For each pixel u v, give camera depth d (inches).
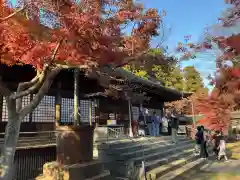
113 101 723.4
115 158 431.8
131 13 222.5
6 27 208.2
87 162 363.3
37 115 485.4
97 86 637.3
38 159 402.0
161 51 244.5
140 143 555.8
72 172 334.0
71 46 210.1
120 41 232.2
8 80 436.1
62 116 539.2
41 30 201.2
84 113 605.0
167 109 1143.6
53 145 427.5
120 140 559.8
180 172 437.7
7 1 220.4
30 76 468.1
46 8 200.1
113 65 240.4
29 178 377.4
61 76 535.8
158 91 807.7
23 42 214.4
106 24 211.8
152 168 430.3
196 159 597.6
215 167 539.8
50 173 349.4
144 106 887.7
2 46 226.5
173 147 627.8
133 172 404.2
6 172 219.1
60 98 534.6
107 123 665.6
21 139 426.3
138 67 257.9
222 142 647.1
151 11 240.5
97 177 358.0
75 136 357.1
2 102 421.1
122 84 571.5
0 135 404.8
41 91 240.5
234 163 582.2
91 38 204.5
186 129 898.7
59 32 197.6
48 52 217.6
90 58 222.2
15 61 243.6
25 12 219.6
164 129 886.4
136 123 729.6
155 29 245.6
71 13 193.8
